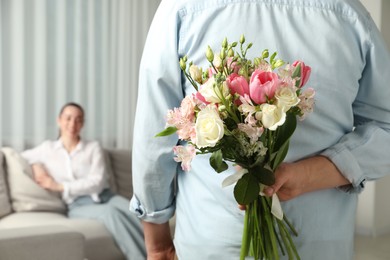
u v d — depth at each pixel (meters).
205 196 1.02
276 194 0.94
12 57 4.66
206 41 1.00
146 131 1.06
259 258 0.94
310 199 1.00
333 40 0.98
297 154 1.00
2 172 3.68
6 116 4.66
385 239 5.46
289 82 0.83
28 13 4.74
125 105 5.36
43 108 4.81
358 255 4.75
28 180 3.68
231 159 0.89
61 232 2.12
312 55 0.98
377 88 1.04
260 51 0.98
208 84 0.85
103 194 3.86
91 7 5.09
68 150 3.99
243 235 0.92
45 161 3.92
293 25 0.99
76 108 4.03
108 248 3.40
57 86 4.92
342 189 1.04
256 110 0.83
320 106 0.99
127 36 5.34
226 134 0.85
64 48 4.93
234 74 0.86
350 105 1.03
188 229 1.06
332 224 1.03
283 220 0.97
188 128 0.85
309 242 1.01
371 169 1.04
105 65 5.22
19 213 3.56
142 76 1.05
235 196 0.88
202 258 1.03
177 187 1.13
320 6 0.99
